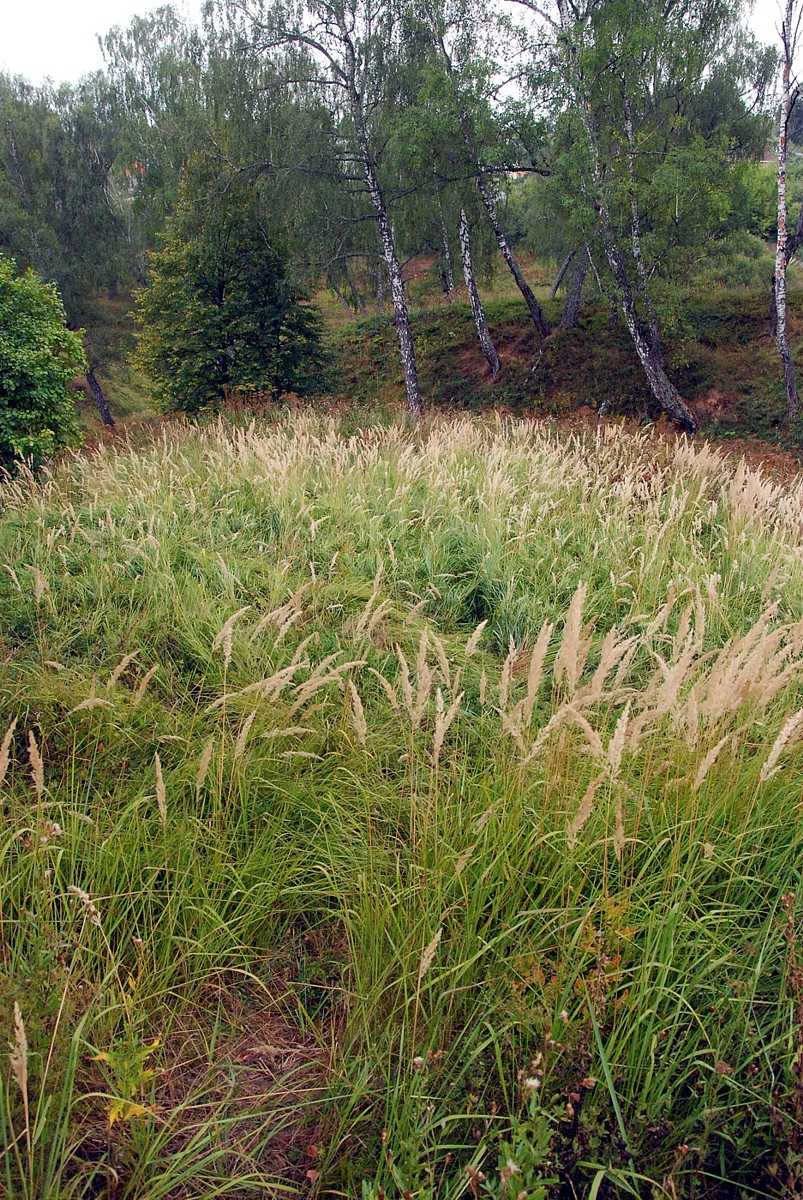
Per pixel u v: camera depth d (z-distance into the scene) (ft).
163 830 10.07
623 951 8.54
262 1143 7.16
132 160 95.55
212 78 60.95
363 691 13.78
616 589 17.98
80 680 13.16
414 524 22.76
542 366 76.33
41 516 21.27
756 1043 7.90
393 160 59.72
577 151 56.08
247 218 63.62
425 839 9.50
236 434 35.29
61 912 9.16
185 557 19.10
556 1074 7.41
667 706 8.78
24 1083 5.76
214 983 9.00
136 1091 7.13
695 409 66.23
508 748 11.37
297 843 10.71
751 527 22.43
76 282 94.63
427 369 83.71
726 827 10.04
